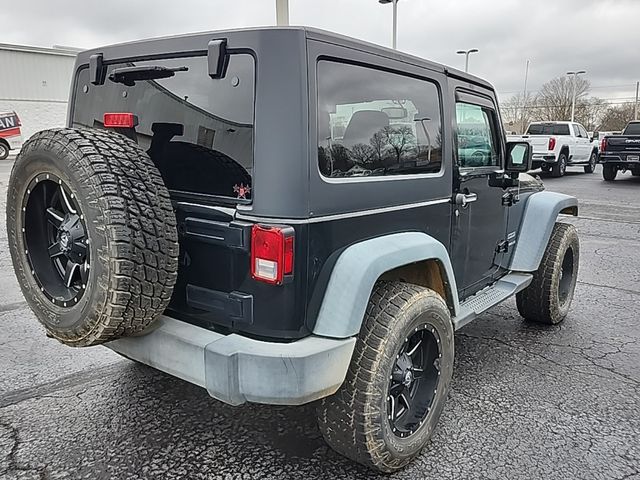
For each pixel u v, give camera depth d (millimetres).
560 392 3418
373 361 2330
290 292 2104
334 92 2238
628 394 3398
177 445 2787
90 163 2064
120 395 3299
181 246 2369
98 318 2098
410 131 2752
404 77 2693
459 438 2877
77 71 2932
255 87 2100
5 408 3127
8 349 3988
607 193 14242
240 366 2086
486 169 3559
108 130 2592
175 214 2326
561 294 4715
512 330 4559
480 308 3383
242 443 2814
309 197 2096
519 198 4199
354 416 2352
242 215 2148
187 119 2357
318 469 2604
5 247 7344
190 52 2338
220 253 2230
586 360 3926
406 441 2557
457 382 3545
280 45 2059
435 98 2959
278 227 2057
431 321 2600
